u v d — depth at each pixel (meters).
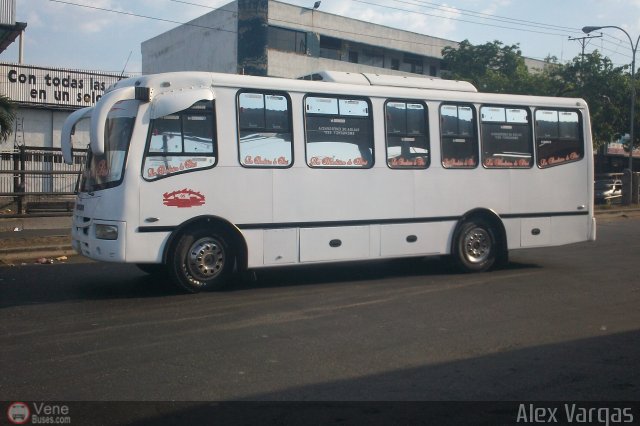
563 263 12.63
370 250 10.37
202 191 9.22
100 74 28.02
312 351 6.46
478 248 11.39
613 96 38.03
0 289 9.63
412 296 9.23
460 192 11.11
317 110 10.02
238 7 39.16
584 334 7.18
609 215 25.31
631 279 10.72
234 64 39.59
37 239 14.16
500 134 11.49
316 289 9.75
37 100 26.53
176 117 9.11
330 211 10.06
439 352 6.46
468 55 38.22
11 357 6.20
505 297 9.20
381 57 46.16
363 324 7.58
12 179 17.89
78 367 5.91
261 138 9.62
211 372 5.79
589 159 12.26
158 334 7.06
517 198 11.59
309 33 40.94
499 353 6.44
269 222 9.64
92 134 8.72
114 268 11.66
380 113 10.48
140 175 8.88
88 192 9.37
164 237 9.02
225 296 9.16
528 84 36.06
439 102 10.98
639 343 6.83
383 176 10.47
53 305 8.52
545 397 5.24
